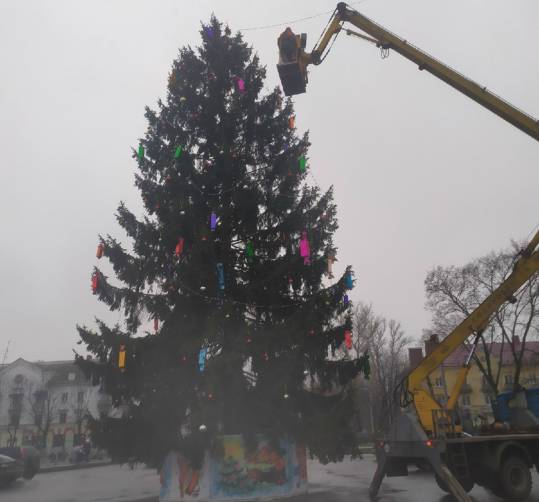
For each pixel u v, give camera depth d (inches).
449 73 519.8
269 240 550.6
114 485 687.7
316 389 547.8
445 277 1507.1
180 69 616.4
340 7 529.7
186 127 599.8
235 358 451.2
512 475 453.4
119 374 478.6
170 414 459.8
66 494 584.1
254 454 465.1
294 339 475.2
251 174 582.9
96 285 495.2
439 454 422.9
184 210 507.8
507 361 2251.5
